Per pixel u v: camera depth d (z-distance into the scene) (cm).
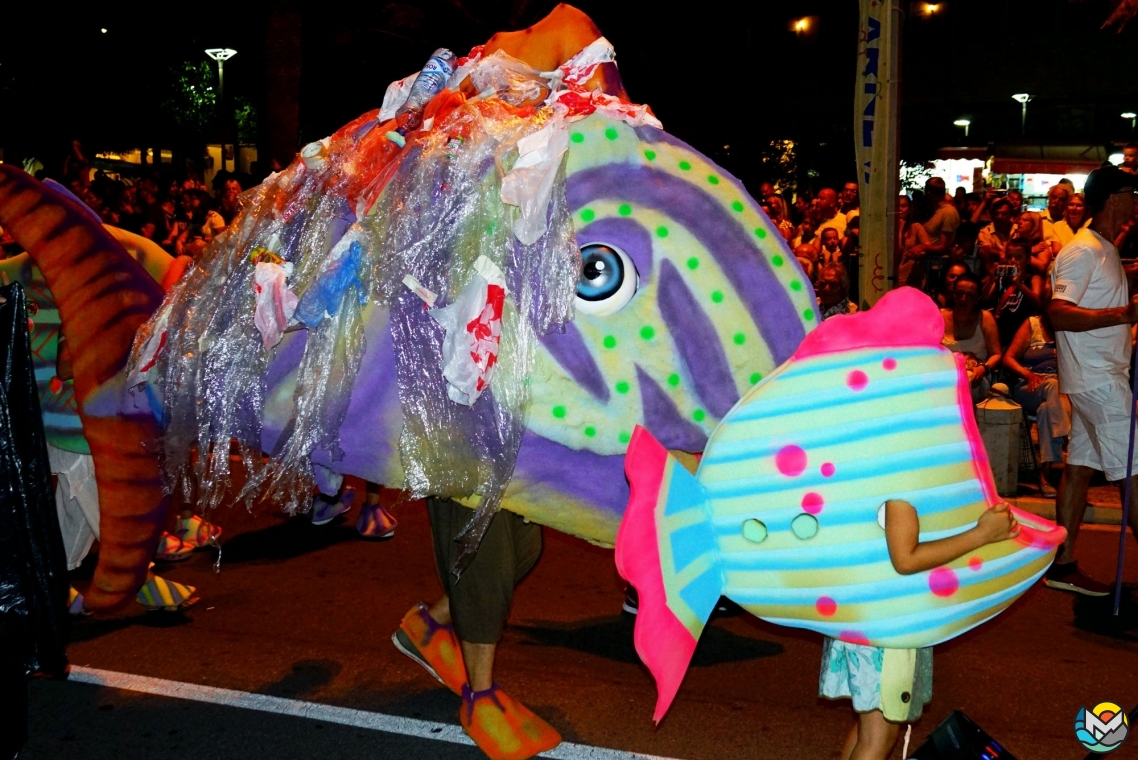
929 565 314
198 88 2919
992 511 315
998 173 2089
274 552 668
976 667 503
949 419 324
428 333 370
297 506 399
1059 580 607
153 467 445
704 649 524
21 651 382
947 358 330
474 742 422
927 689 345
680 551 332
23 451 391
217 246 436
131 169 2650
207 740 423
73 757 409
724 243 379
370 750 416
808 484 325
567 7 430
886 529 318
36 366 483
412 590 600
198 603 576
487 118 386
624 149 381
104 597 456
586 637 538
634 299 375
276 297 380
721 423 341
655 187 378
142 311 447
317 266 387
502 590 399
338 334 381
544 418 372
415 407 371
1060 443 781
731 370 376
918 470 319
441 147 383
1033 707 461
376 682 478
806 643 532
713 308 376
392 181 388
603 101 389
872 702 334
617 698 465
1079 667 504
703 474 340
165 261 521
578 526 387
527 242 362
